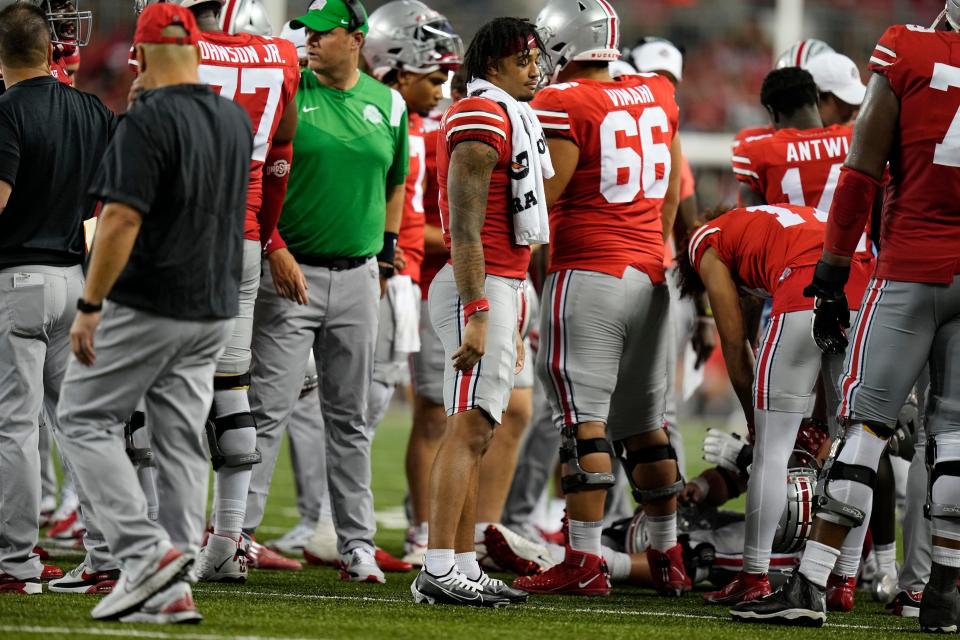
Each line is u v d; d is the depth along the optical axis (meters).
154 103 12.23
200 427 12.92
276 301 17.92
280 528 26.48
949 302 13.88
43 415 17.66
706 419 70.81
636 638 12.91
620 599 16.84
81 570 15.16
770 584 16.86
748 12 80.94
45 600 14.06
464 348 14.23
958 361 13.99
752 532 16.12
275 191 16.98
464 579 14.93
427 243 22.12
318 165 17.94
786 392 15.88
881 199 17.58
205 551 16.98
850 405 14.41
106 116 15.55
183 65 12.70
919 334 14.01
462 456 14.82
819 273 14.57
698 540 18.19
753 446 16.73
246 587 16.56
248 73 16.44
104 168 12.04
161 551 12.46
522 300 20.62
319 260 18.12
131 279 12.30
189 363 12.79
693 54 79.88
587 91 16.81
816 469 17.59
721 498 18.41
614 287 16.58
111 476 12.48
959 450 14.08
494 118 14.38
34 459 14.82
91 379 12.38
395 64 21.36
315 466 23.31
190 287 12.37
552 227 17.08
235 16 18.34
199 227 12.41
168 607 12.52
